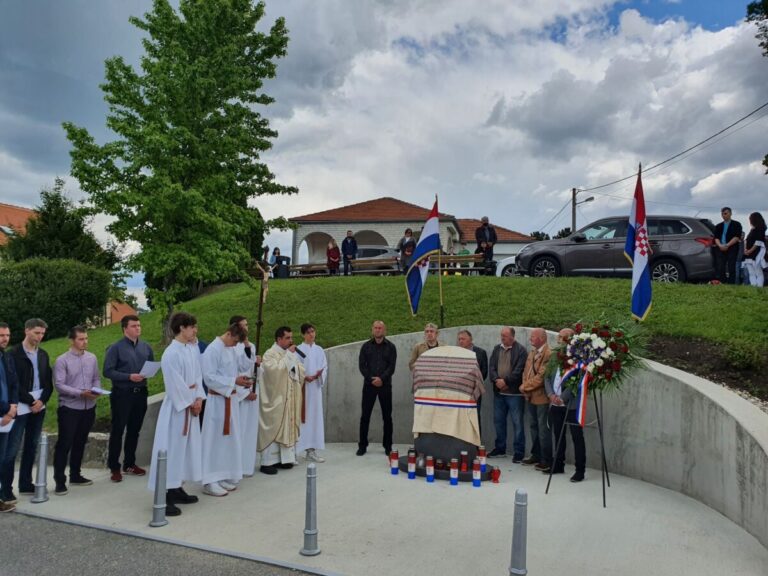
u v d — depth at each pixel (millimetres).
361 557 5648
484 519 6852
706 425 7574
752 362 9156
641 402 8922
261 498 7676
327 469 9453
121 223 14484
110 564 5488
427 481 8656
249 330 14711
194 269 14031
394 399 12062
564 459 9359
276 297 17234
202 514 6969
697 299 12242
